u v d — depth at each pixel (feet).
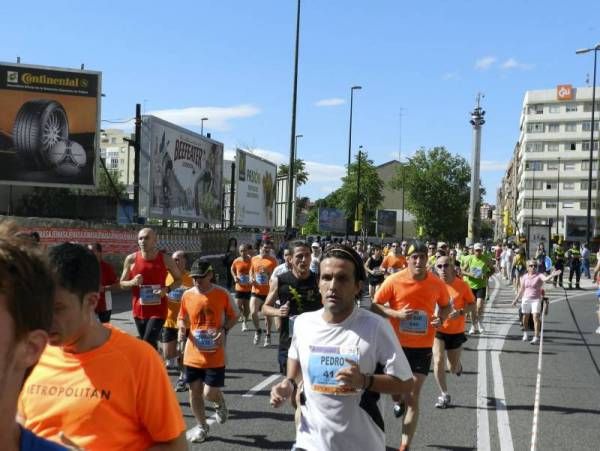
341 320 12.41
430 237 382.42
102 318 30.35
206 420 23.80
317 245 52.08
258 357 37.40
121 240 67.15
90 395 8.23
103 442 8.17
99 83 83.66
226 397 27.84
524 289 46.68
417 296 22.34
